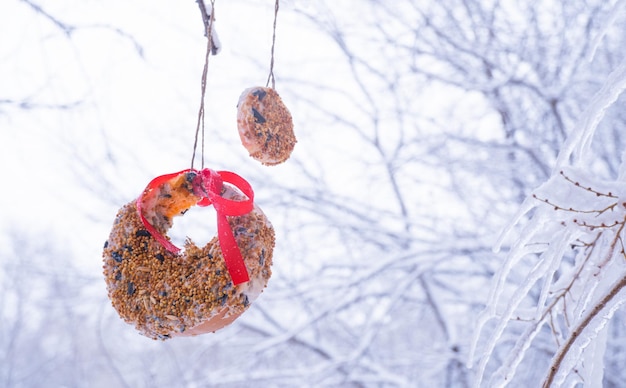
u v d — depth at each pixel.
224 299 1.86
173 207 1.98
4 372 11.66
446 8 6.03
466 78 6.00
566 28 5.92
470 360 2.49
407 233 5.95
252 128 1.97
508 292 5.91
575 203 2.08
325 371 6.05
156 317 1.89
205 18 2.46
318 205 6.12
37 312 11.79
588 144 2.43
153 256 1.95
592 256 2.33
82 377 9.44
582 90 5.80
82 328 9.45
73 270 6.73
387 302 6.12
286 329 6.29
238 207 1.85
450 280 6.37
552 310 2.48
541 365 5.91
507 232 2.30
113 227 2.00
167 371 8.10
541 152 6.07
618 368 5.66
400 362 6.02
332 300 6.01
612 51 5.83
